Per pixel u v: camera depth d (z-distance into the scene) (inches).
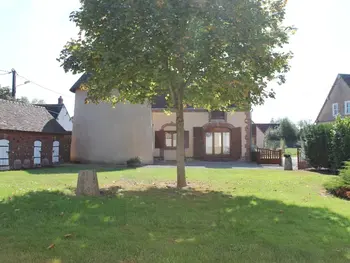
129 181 502.6
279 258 173.6
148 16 354.6
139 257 171.0
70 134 1003.9
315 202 338.3
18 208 276.2
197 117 1122.0
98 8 371.2
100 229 220.8
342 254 181.9
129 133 934.4
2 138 727.1
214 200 337.1
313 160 740.7
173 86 428.8
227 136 1119.6
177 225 235.1
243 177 563.5
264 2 386.0
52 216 253.0
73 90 979.3
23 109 876.6
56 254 173.6
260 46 350.0
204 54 350.3
